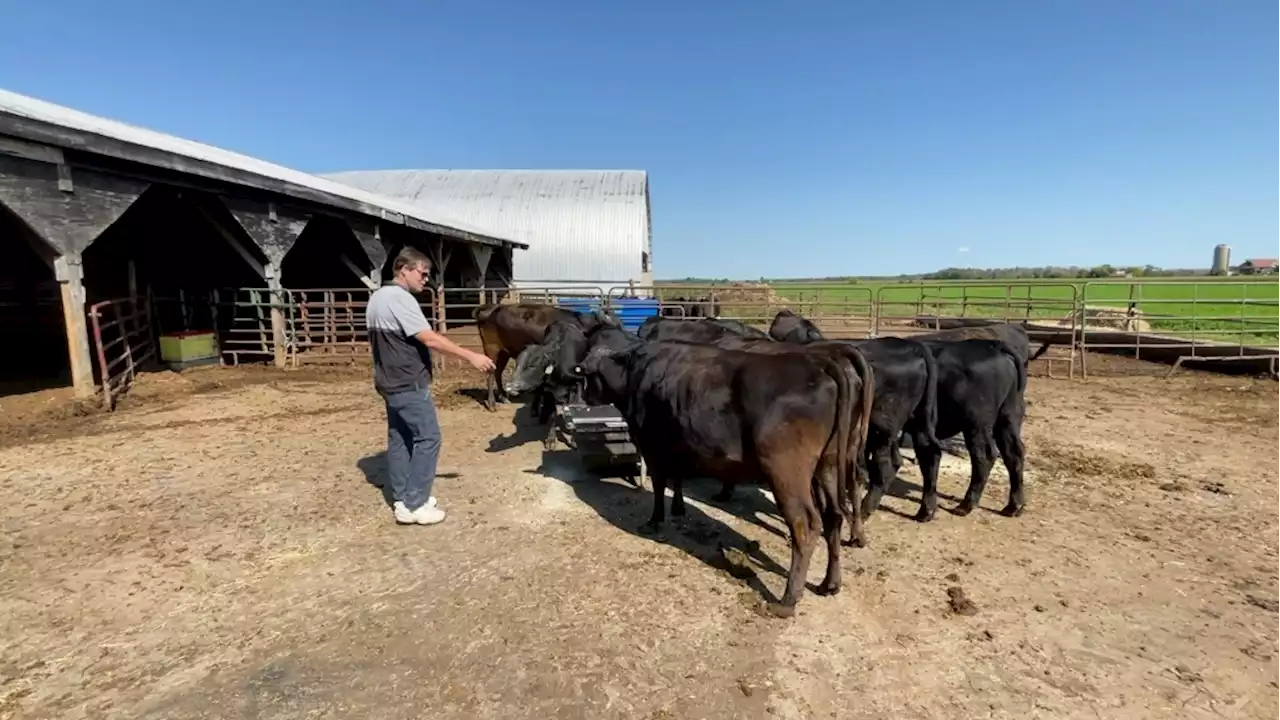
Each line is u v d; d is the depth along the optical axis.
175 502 5.16
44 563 4.14
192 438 7.05
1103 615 3.61
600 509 5.10
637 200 30.81
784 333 6.86
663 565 4.16
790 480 3.55
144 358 10.66
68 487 5.48
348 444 6.84
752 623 3.50
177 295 13.48
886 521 4.95
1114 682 3.04
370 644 3.31
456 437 7.29
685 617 3.56
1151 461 6.43
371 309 4.43
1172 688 3.00
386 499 5.26
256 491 5.42
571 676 3.06
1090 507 5.22
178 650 3.25
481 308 8.65
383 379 4.50
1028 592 3.85
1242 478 5.90
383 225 14.12
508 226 30.17
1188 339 13.92
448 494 5.40
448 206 31.17
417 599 3.74
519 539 4.53
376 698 2.91
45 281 12.55
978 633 3.42
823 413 3.52
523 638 3.36
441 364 12.01
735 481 3.96
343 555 4.27
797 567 3.56
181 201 11.14
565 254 29.83
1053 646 3.32
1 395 8.78
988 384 4.84
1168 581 3.99
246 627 3.46
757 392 3.59
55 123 7.55
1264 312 21.69
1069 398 9.60
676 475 4.53
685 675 3.07
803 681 3.03
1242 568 4.17
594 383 5.01
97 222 8.35
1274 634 3.44
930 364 4.76
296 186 11.07
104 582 3.90
